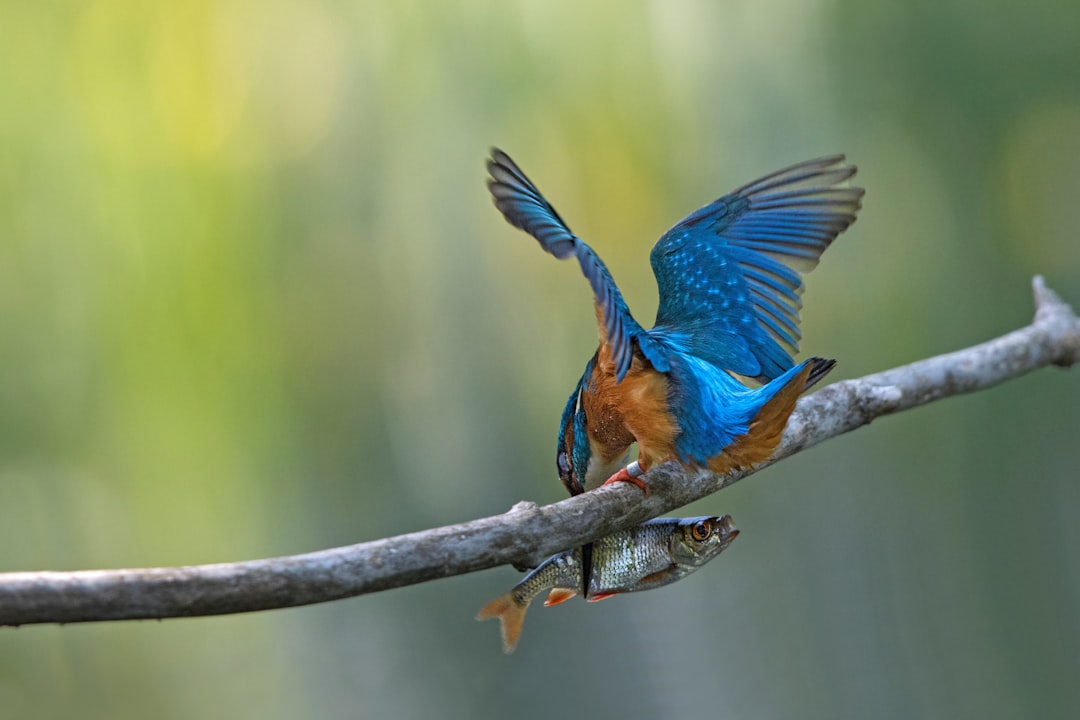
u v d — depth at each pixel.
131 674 11.96
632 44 11.55
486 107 11.41
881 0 12.95
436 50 11.34
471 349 11.77
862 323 13.54
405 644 12.44
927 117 13.22
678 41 11.73
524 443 11.98
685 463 4.83
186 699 12.09
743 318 5.54
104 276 11.13
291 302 11.44
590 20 11.48
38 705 11.60
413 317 11.68
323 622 12.52
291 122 11.27
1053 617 13.12
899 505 13.58
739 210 5.83
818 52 12.46
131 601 3.94
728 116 11.92
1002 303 13.82
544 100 11.45
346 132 11.34
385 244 11.51
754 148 12.01
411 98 11.35
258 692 12.20
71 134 11.07
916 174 13.44
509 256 11.73
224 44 11.12
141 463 11.38
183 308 11.20
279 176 11.32
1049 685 12.70
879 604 13.16
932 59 13.07
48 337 11.14
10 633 11.67
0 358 11.07
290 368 11.49
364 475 11.83
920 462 13.73
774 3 12.18
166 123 11.07
